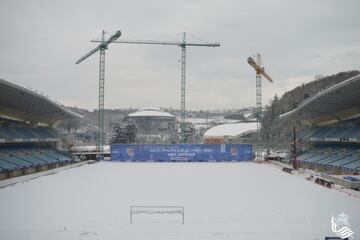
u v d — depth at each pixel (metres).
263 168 78.50
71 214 32.56
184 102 132.38
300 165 81.31
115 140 149.50
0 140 64.12
